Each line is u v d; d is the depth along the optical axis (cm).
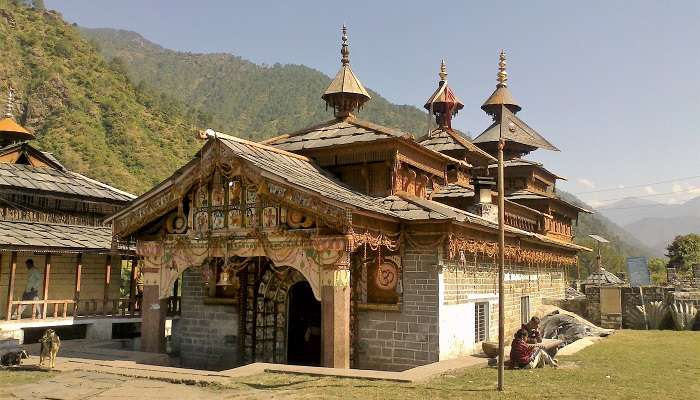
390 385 1332
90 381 1426
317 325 2084
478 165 3319
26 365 1625
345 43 2427
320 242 1611
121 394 1280
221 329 2084
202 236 1827
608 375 1509
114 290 3162
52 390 1327
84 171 8950
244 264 1964
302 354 2080
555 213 3822
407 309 1794
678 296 2986
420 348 1764
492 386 1329
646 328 2983
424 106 3397
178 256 1889
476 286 2067
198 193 1862
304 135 2297
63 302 2642
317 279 1623
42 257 2827
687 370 1638
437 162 2319
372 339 1836
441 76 3403
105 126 10744
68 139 9694
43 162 3238
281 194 1644
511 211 3106
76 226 3025
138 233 1997
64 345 2270
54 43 12144
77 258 2764
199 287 2150
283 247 1688
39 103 10569
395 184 1995
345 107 2352
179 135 11950
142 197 1880
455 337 1861
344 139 2112
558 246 3027
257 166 1666
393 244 1764
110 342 2411
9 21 12250
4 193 2781
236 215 1777
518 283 2636
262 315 2031
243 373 1470
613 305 3006
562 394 1241
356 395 1227
